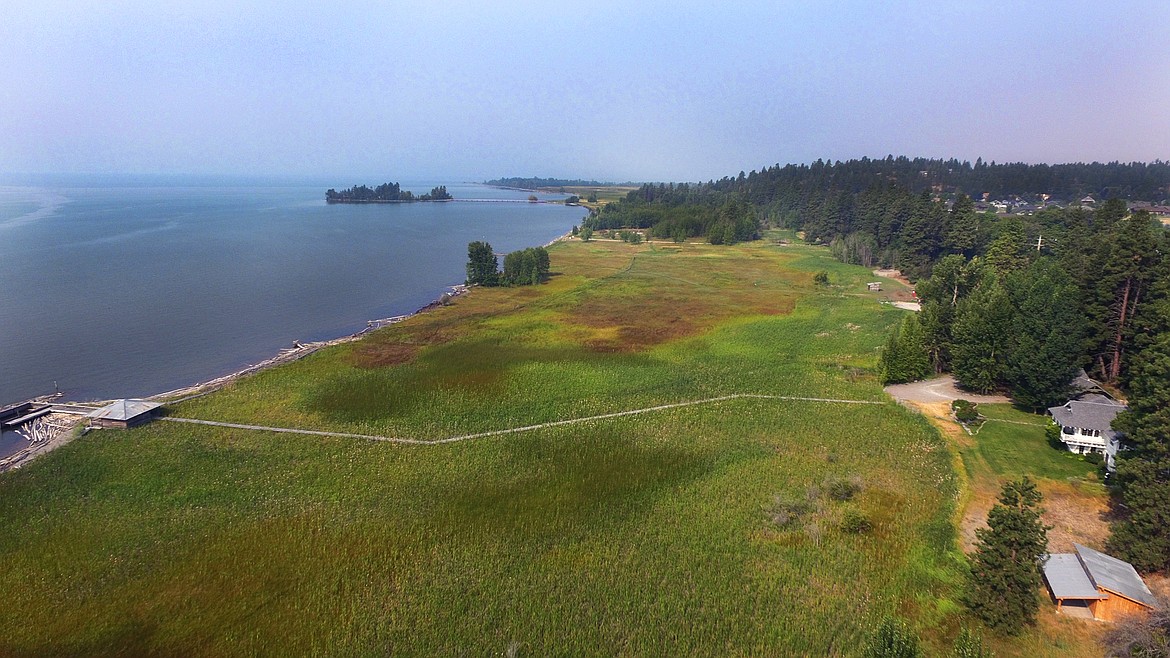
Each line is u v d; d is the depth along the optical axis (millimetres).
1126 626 29547
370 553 39031
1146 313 55250
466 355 77375
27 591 35625
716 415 59094
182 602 34844
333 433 55438
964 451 51344
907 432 55094
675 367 73125
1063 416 51375
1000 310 61438
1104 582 32281
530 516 42906
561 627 33000
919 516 42438
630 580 36531
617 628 32844
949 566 37094
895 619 33062
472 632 32688
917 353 66625
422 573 37250
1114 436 46938
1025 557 32469
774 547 39531
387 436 54875
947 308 70875
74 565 37781
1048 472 47625
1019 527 32625
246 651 31703
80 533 40844
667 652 31422
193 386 69312
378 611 34281
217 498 45062
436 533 41031
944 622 32938
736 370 71875
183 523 42031
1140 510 35688
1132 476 37906
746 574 37031
